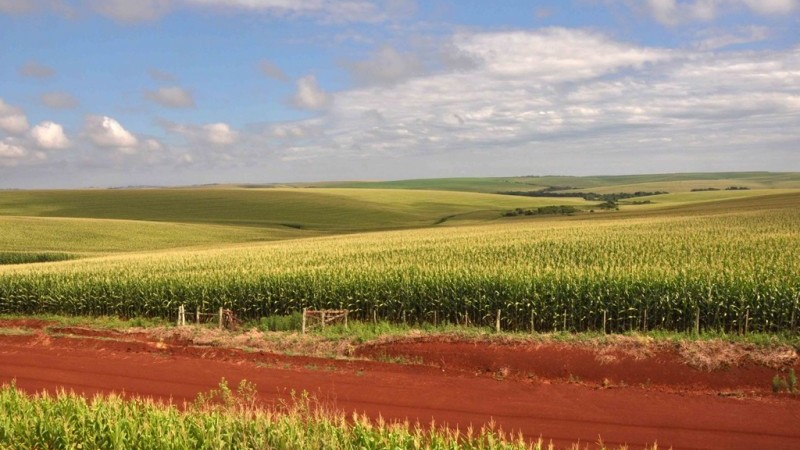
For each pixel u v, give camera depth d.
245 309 24.48
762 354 13.92
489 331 18.42
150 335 20.11
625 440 10.22
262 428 8.49
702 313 18.58
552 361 14.89
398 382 14.09
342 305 22.92
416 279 22.02
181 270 28.94
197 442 8.28
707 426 10.86
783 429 10.66
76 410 9.29
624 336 15.68
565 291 19.80
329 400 12.73
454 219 101.69
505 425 11.08
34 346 19.00
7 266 41.09
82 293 26.66
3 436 8.82
